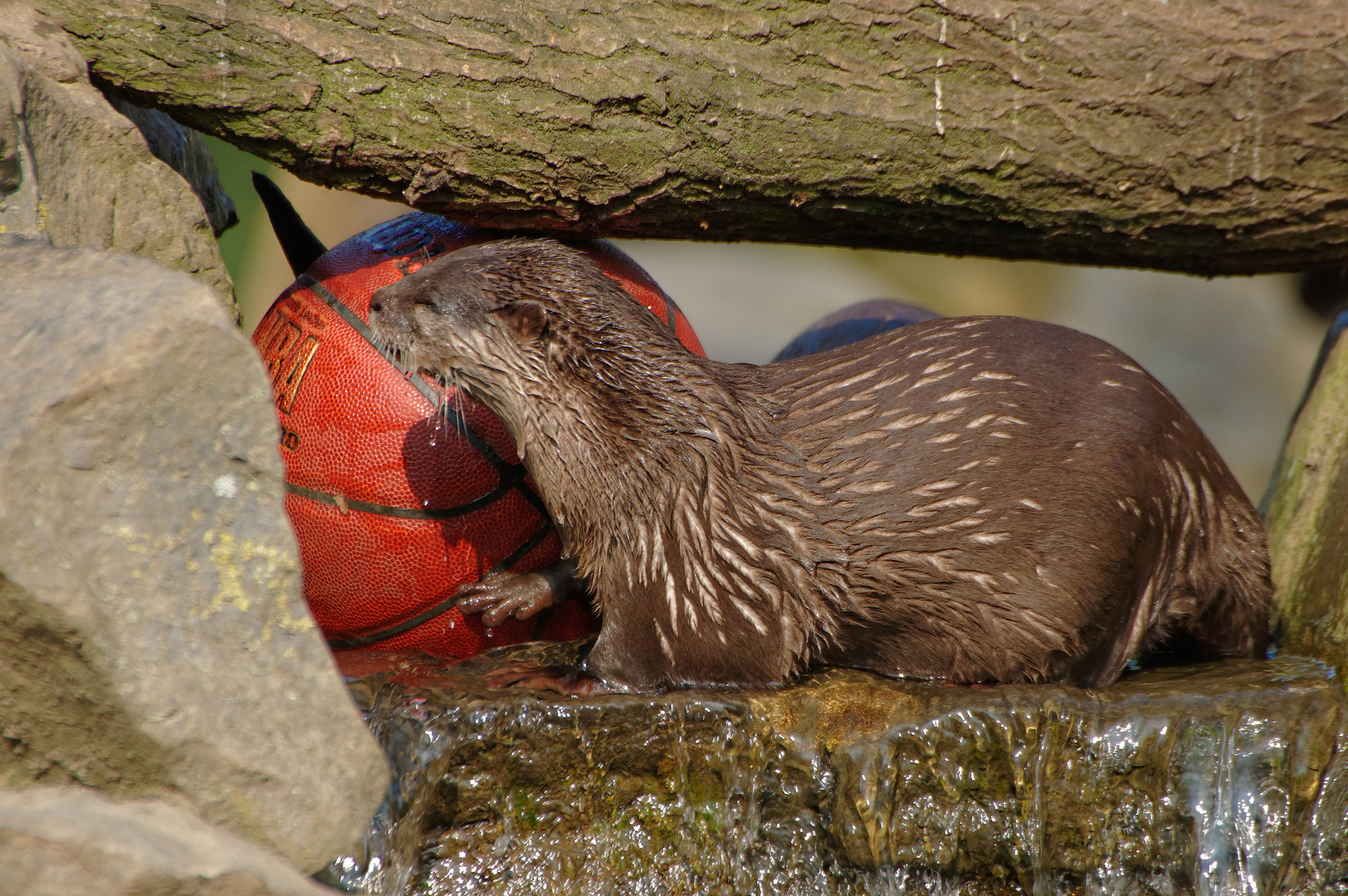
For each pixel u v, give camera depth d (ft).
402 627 45.55
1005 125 48.65
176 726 29.63
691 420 44.32
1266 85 49.85
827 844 41.81
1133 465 44.45
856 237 51.90
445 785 40.06
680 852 41.32
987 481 43.60
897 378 45.68
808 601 44.04
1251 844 42.39
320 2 42.29
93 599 28.50
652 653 44.52
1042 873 41.88
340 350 44.93
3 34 39.27
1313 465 59.00
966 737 41.65
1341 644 49.39
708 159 46.60
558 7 44.24
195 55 41.73
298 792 31.65
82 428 28.58
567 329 44.19
